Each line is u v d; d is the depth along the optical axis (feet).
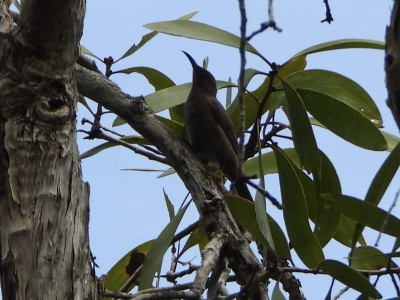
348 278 24.09
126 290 30.63
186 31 28.76
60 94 20.65
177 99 30.50
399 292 25.03
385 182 25.70
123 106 27.02
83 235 20.83
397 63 16.63
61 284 20.12
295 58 30.01
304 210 24.70
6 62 20.38
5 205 20.26
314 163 27.40
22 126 20.36
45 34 19.99
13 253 20.04
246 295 24.48
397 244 25.38
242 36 15.97
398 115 16.94
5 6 21.81
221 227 26.40
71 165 20.84
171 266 31.55
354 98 30.81
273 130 31.42
